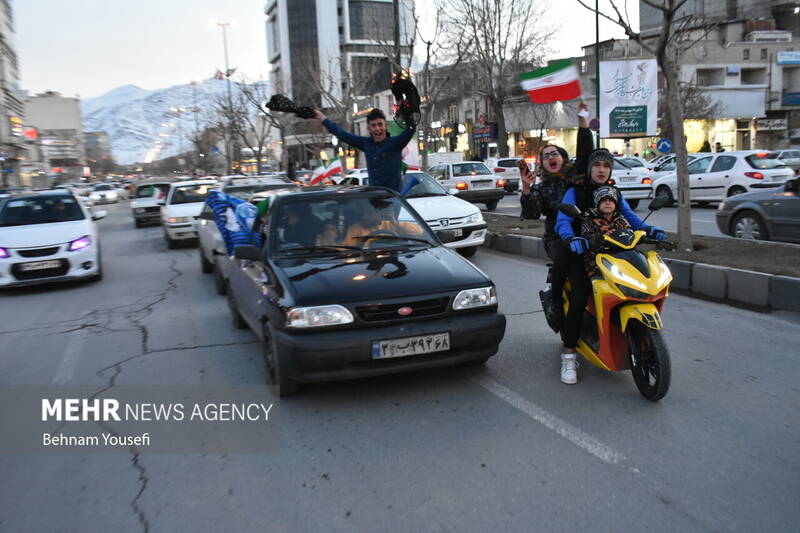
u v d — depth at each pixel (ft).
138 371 17.71
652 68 45.47
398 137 20.84
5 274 31.19
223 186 37.45
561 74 24.75
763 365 15.58
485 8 97.76
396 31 57.26
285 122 125.29
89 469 11.80
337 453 11.88
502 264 33.37
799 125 163.84
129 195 172.45
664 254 27.43
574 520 9.24
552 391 14.48
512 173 84.43
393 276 14.56
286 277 14.75
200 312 25.30
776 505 9.44
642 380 13.75
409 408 13.85
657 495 9.84
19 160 219.61
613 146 153.69
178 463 11.84
